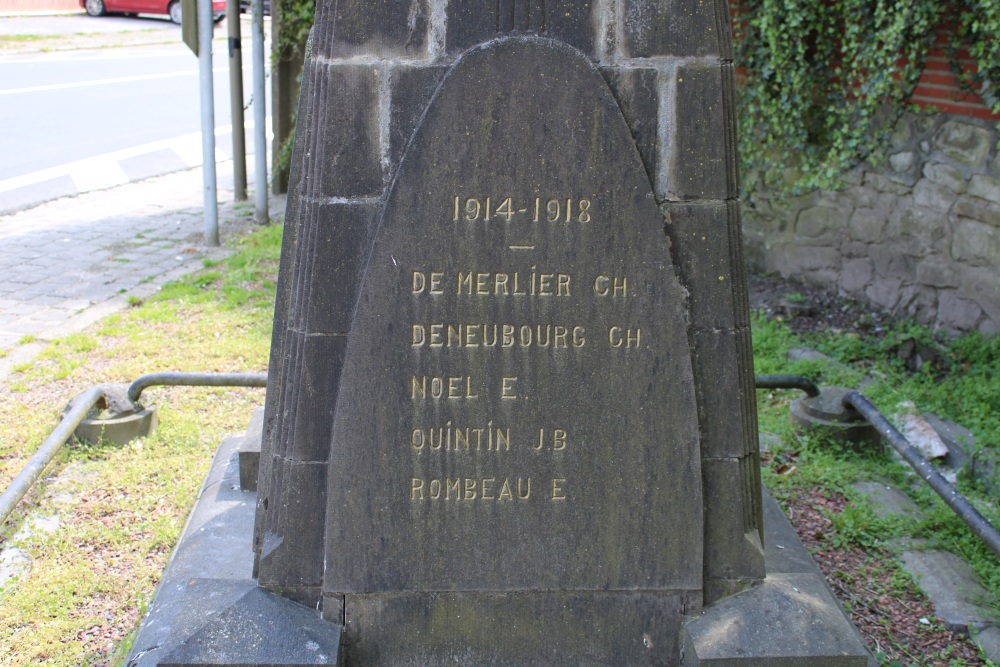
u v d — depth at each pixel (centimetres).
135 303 660
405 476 268
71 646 311
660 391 267
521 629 280
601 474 272
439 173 250
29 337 586
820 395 474
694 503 275
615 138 251
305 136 258
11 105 1403
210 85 782
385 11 242
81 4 2592
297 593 276
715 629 270
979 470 447
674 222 260
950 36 539
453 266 256
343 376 261
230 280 716
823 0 604
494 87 246
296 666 255
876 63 575
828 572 366
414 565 273
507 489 271
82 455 441
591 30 248
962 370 539
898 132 596
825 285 679
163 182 1053
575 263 258
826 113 637
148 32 2323
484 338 261
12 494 356
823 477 434
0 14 2530
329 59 245
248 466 357
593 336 263
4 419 475
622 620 282
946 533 391
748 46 656
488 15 244
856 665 262
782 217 702
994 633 330
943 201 572
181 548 318
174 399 514
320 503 270
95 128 1300
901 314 616
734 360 269
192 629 261
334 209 253
